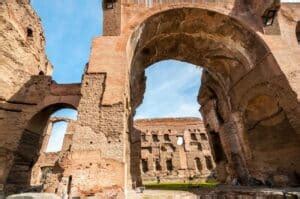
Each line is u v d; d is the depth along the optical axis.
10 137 13.05
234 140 13.88
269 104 11.38
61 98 14.14
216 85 16.16
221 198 9.41
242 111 13.07
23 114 13.80
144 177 27.64
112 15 11.24
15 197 4.02
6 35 14.13
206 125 18.20
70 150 8.38
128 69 10.67
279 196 6.62
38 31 17.39
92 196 7.59
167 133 31.05
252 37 11.55
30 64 15.80
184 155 29.55
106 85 9.50
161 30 12.55
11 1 14.79
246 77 12.55
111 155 8.30
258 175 11.76
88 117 8.98
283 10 12.41
